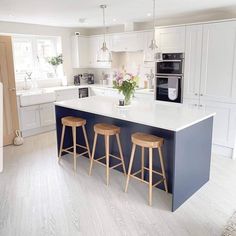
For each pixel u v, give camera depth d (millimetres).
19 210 2633
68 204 2736
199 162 2938
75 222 2438
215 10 4098
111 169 3592
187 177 2750
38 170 3568
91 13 4258
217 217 2504
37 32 5547
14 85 4598
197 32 4039
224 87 3898
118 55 6121
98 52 6086
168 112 3105
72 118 3654
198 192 2971
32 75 5785
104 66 6059
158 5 3688
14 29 5164
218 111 4035
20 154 4168
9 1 3311
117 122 3377
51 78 6074
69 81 6398
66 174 3441
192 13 4352
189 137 2648
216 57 3900
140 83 5750
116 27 5945
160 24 5117
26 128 5016
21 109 4867
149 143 2598
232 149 3984
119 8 3865
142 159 3096
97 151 3795
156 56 3758
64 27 6031
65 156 4082
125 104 3445
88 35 6566
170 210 2619
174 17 4773
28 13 4184
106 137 3068
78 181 3244
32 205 2721
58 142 4039
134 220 2461
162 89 4668
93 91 6129
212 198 2842
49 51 6086
